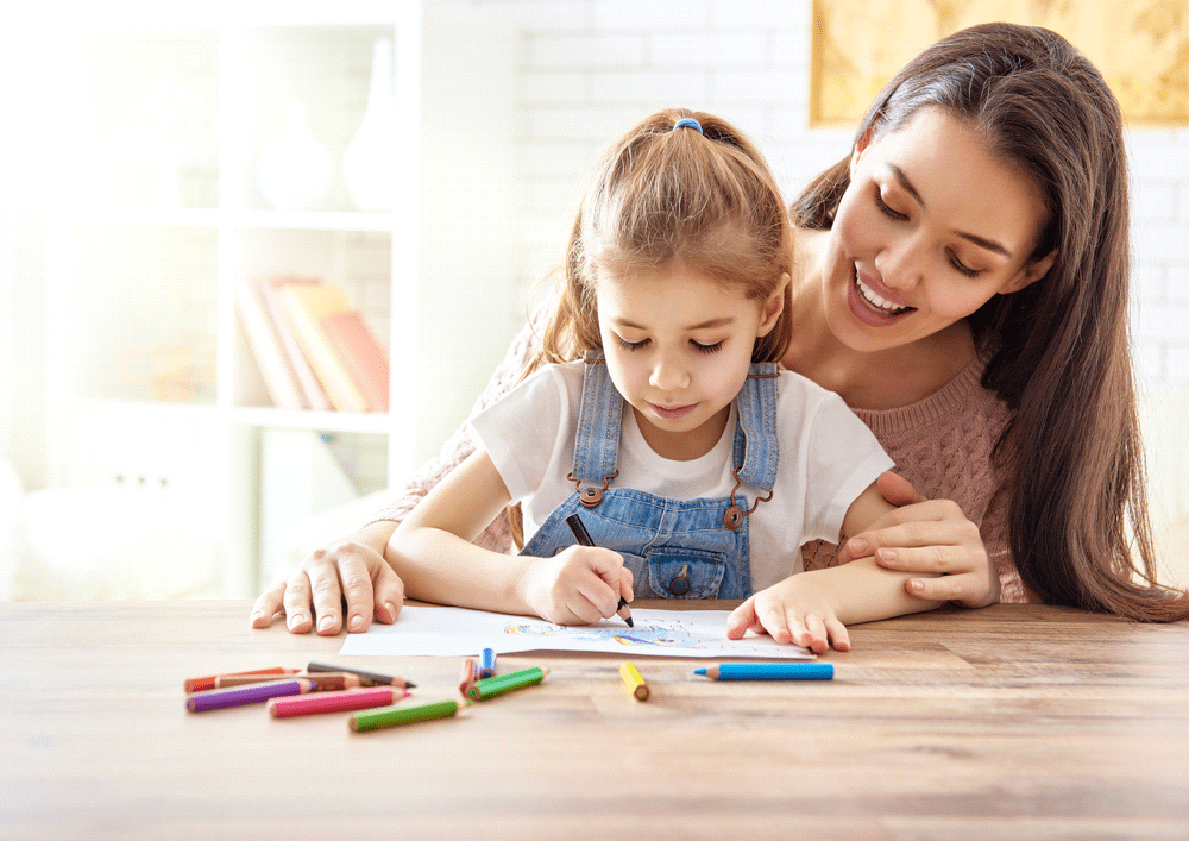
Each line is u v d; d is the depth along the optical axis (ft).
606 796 1.74
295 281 8.75
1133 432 3.66
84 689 2.27
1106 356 3.55
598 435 3.75
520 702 2.24
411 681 2.36
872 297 3.56
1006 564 4.35
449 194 8.24
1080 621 3.18
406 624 2.92
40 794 1.71
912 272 3.33
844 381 4.20
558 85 9.07
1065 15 8.27
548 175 9.13
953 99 3.22
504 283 9.19
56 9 8.53
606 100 9.00
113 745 1.94
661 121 3.67
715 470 3.78
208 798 1.70
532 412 3.79
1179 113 8.19
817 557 4.11
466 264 8.56
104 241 8.95
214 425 8.45
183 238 9.45
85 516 7.72
